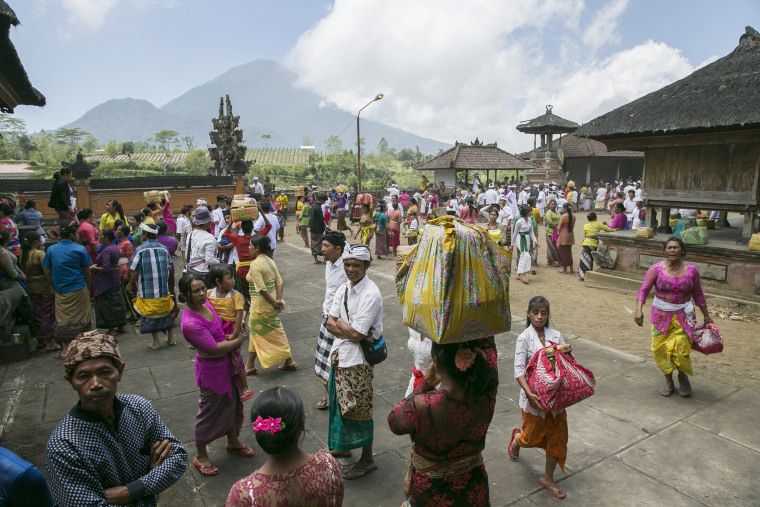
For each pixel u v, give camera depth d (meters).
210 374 3.84
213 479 3.89
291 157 109.31
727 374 5.88
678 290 5.02
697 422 4.70
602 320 8.22
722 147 8.96
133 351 6.77
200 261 7.42
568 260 12.19
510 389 5.50
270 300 5.56
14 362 6.44
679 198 9.75
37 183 16.66
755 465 4.00
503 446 4.34
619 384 5.57
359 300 3.79
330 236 4.80
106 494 2.03
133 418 2.24
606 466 4.02
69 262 6.40
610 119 10.04
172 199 19.17
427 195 23.92
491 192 24.14
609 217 26.06
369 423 3.89
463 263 2.19
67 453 1.94
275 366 6.18
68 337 6.50
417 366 3.81
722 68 9.13
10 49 6.19
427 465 2.34
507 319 2.31
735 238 9.80
